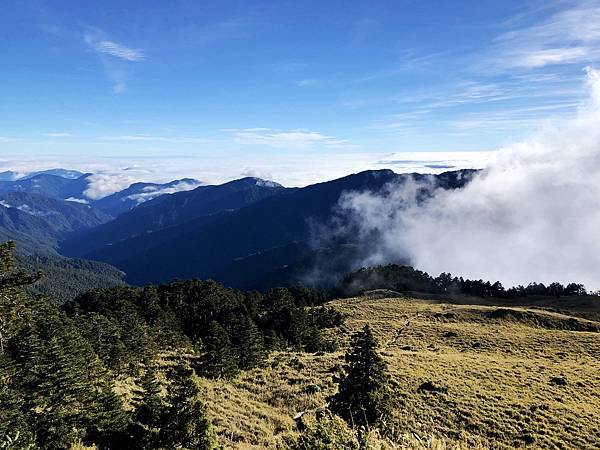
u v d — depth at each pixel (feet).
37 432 84.64
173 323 280.31
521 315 323.16
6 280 167.02
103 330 198.70
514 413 111.24
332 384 142.51
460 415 110.52
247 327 196.85
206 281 395.96
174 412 85.71
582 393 134.21
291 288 531.50
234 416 107.65
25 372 99.81
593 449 92.63
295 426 100.89
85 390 95.86
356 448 32.35
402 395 122.62
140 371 179.73
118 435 87.61
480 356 192.95
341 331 293.64
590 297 481.05
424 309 368.89
